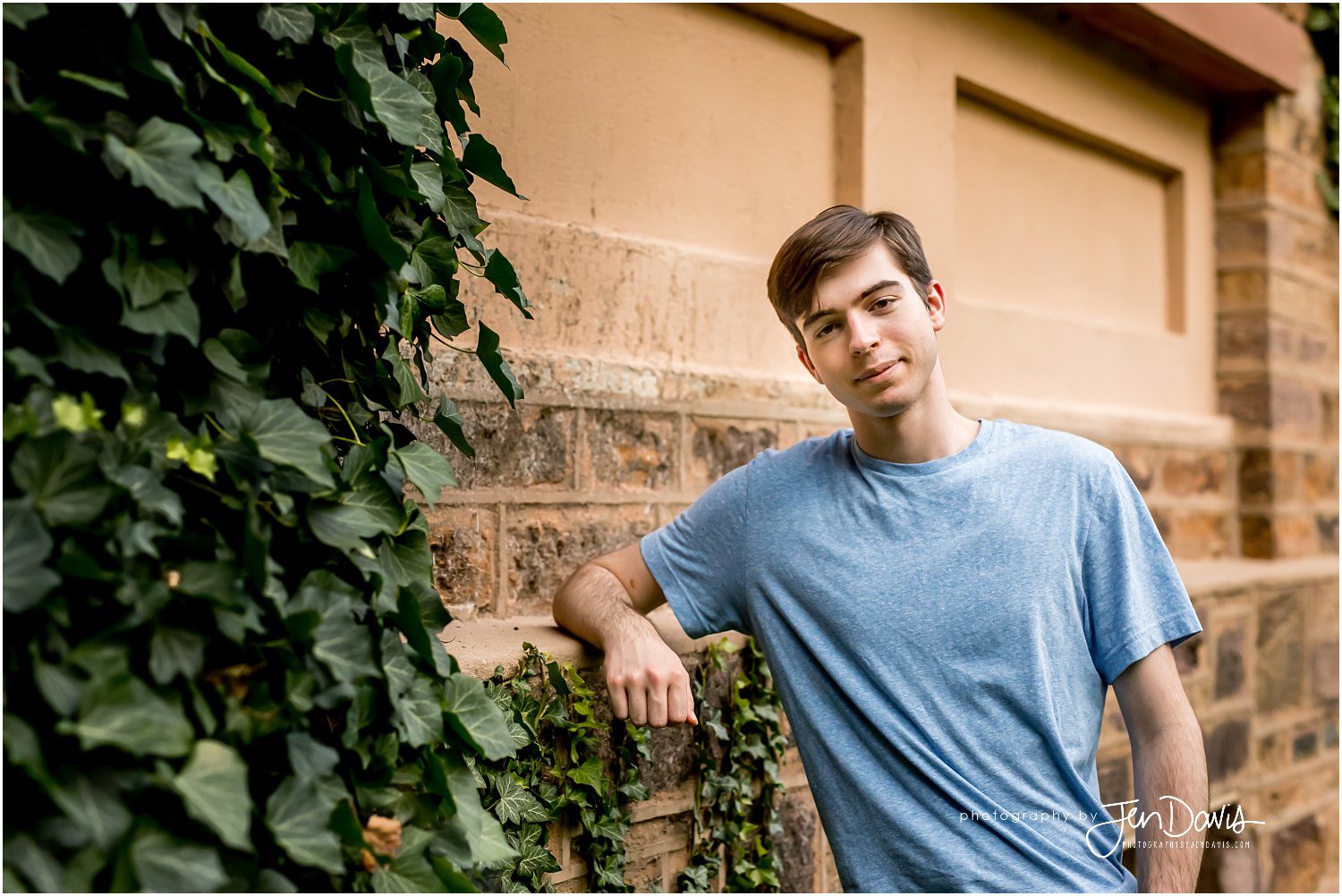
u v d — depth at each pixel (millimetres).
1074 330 4055
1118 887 1845
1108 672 1916
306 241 1366
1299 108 4992
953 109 3500
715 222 2920
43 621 1018
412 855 1332
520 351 2391
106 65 1147
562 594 2189
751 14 3012
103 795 1020
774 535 2018
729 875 2459
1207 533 4582
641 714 1938
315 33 1365
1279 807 4480
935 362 1947
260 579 1180
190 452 1176
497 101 2420
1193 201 4699
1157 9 3848
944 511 1920
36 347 1101
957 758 1854
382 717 1352
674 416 2701
